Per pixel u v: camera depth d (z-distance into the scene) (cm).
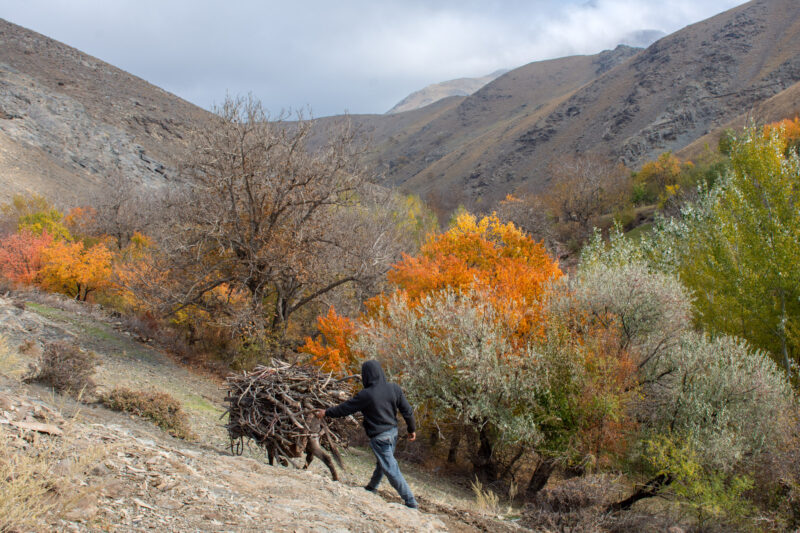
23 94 9738
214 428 1091
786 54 15650
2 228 4759
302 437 661
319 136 2288
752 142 1747
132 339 1964
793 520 938
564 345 1336
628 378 1275
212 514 367
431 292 1877
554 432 1284
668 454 1080
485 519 679
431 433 1658
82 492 324
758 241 1683
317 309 2766
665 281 1470
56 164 8631
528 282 1764
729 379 1171
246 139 2091
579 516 814
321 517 419
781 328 1612
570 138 18950
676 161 7138
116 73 13288
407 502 561
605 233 6506
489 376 1270
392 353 1462
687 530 915
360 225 2561
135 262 2522
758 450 1056
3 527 264
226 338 2366
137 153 10262
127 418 903
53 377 951
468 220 2552
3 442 338
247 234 2214
